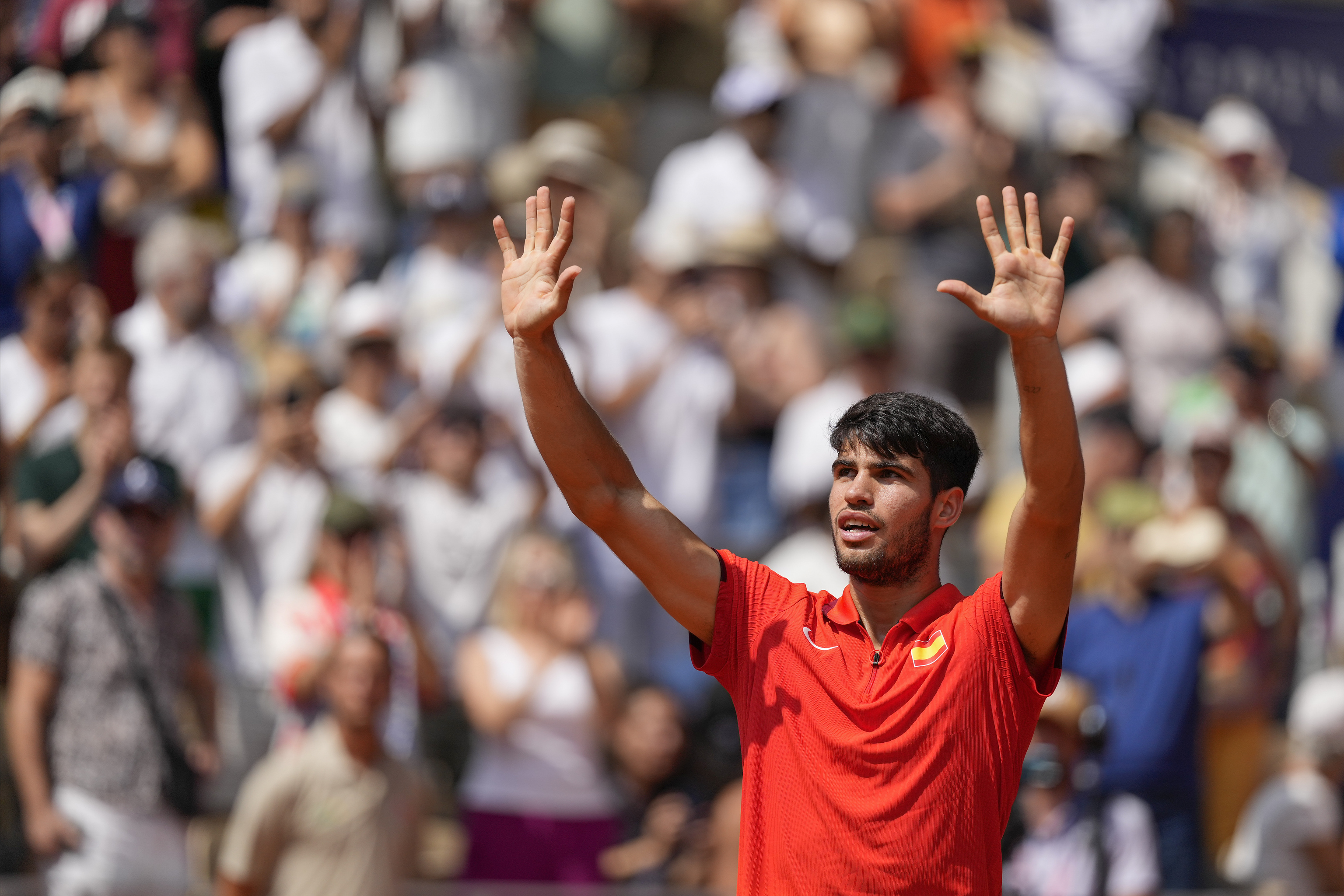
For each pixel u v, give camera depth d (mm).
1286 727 31109
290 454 26562
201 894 21953
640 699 25016
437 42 36156
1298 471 32844
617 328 29594
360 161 35156
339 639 22375
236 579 26391
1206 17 41031
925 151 35688
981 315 10602
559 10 38938
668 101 39281
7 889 21594
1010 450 33312
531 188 33125
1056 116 39969
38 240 30906
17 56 35531
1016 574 10992
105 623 22719
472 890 22062
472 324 28578
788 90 35125
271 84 34688
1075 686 21906
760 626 11406
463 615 27156
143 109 34000
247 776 26094
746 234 33375
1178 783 23953
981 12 40156
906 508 10938
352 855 21625
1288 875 25172
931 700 10836
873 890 10531
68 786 22250
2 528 24625
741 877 11039
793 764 10914
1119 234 37219
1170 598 24750
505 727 24188
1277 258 39438
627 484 11555
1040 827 21750
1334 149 41219
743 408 31484
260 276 32625
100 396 24422
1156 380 34438
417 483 27438
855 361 29094
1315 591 33688
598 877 24172
